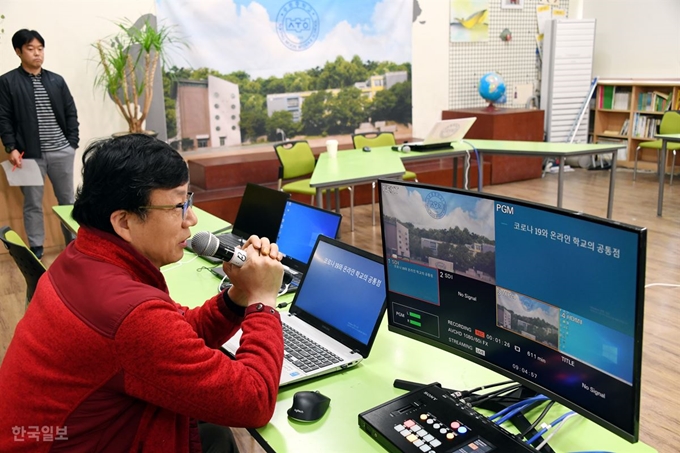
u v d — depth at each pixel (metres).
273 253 1.31
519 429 1.21
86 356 0.99
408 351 1.59
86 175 1.08
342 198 6.17
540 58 7.71
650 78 7.27
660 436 2.31
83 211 1.08
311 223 2.19
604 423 1.05
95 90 5.11
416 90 6.95
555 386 1.14
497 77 6.99
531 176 7.27
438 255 1.32
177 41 5.48
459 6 6.98
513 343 1.21
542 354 1.16
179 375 1.01
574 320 1.07
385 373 1.47
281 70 6.05
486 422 1.16
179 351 1.01
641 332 0.96
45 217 4.97
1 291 4.13
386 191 1.38
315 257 1.76
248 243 1.34
